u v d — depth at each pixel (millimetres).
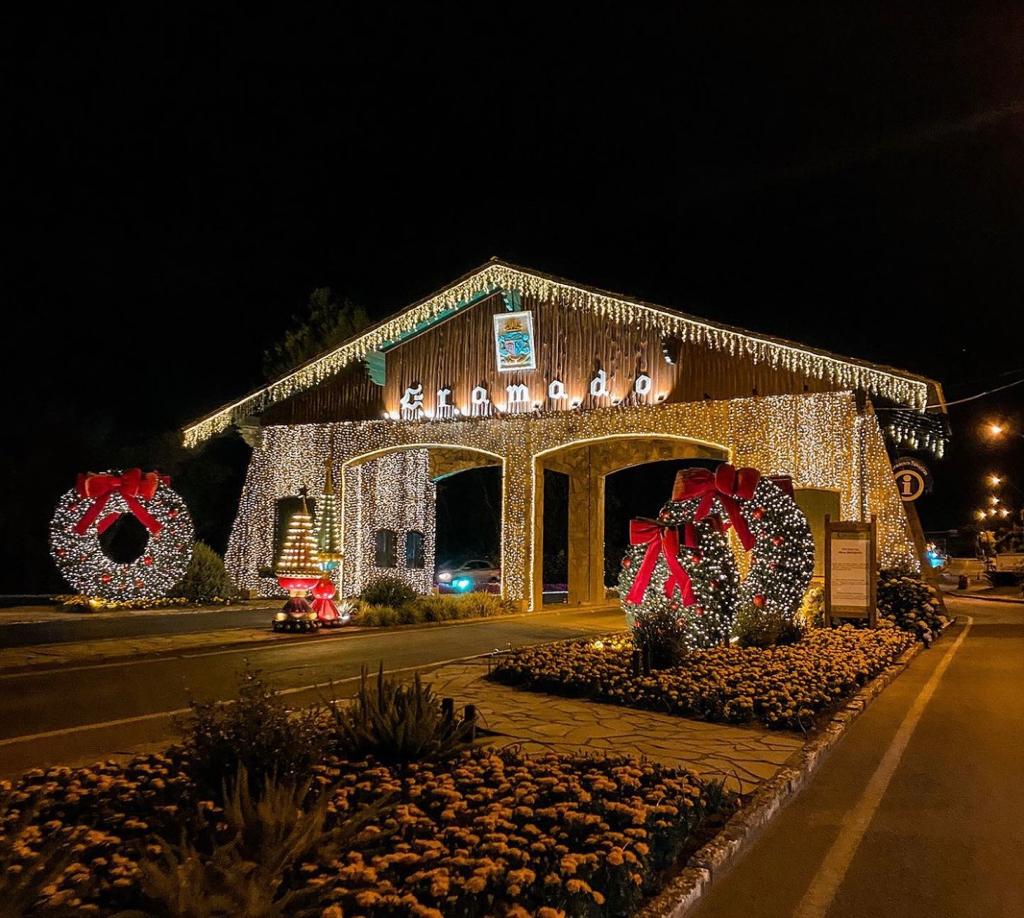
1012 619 21562
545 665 10969
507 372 23031
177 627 17438
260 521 25844
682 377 20844
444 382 23844
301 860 4227
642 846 4590
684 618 12547
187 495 31594
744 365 20234
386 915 3855
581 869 4301
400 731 6438
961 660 13766
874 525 15445
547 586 35469
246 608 22234
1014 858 5227
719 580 12641
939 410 20125
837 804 6289
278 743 5766
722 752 7328
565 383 22219
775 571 13906
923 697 10438
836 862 5168
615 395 21547
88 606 20609
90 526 20625
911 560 18734
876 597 15453
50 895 3746
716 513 13281
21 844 4543
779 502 14117
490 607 21141
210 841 4555
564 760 6711
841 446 19141
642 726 8297
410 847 4672
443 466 27969
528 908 4055
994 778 6945
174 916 3361
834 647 12688
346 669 12336
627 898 4309
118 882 4082
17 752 7574
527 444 22594
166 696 10289
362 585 25234
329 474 18297
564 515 37688
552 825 5062
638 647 10938
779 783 6418
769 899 4656
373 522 26203
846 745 8016
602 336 21875
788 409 19703
